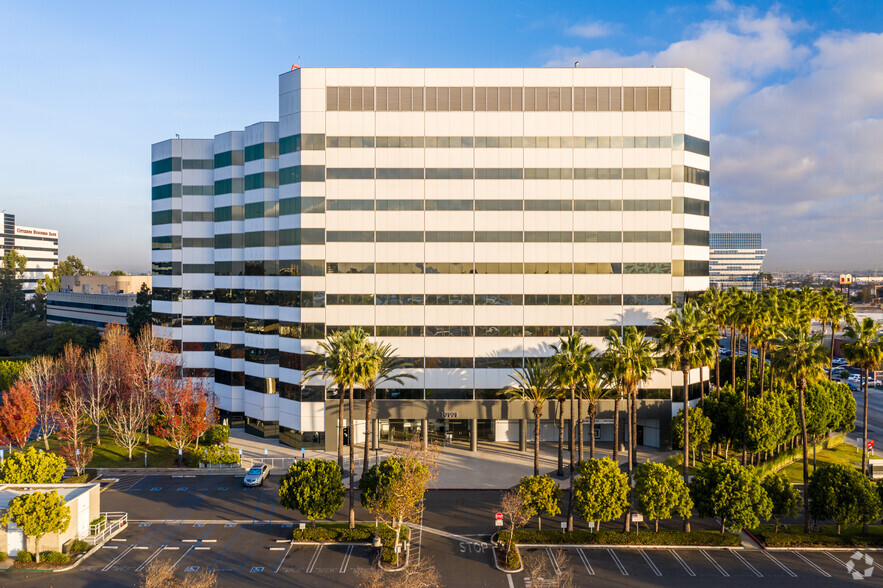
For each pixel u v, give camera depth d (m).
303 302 67.38
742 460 62.56
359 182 67.25
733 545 42.44
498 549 41.66
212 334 82.62
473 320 67.44
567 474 58.41
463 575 37.78
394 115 67.12
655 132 67.75
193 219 82.00
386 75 67.19
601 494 42.06
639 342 52.66
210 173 82.06
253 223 74.94
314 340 67.56
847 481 43.44
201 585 32.69
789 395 62.94
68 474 58.16
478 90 67.31
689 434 59.59
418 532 44.81
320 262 67.38
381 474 42.81
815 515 44.00
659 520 47.62
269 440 72.94
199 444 68.88
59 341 114.00
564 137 67.56
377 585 32.25
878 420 84.31
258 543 42.59
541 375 52.59
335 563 39.38
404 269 67.38
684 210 68.12
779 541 42.84
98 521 44.53
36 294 174.62
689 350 54.03
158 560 39.72
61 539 40.41
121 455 63.97
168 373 73.94
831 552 41.91
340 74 67.12
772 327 61.41
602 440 72.25
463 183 67.31
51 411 65.44
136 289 167.25
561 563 39.47
